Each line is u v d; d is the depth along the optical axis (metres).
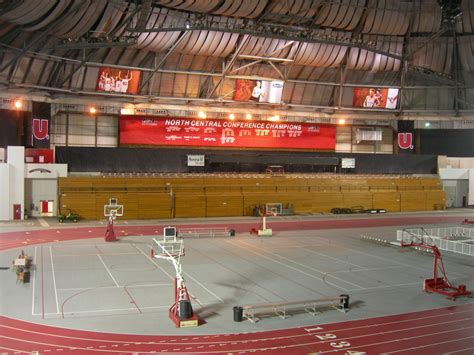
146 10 39.53
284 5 46.94
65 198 44.00
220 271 24.77
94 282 22.05
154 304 18.88
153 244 32.03
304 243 33.72
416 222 46.12
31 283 21.72
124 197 45.75
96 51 46.53
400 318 17.58
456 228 40.03
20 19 37.84
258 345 14.80
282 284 22.33
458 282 23.16
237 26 48.16
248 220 46.38
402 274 24.67
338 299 18.47
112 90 49.72
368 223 45.16
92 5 40.38
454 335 15.84
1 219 42.75
